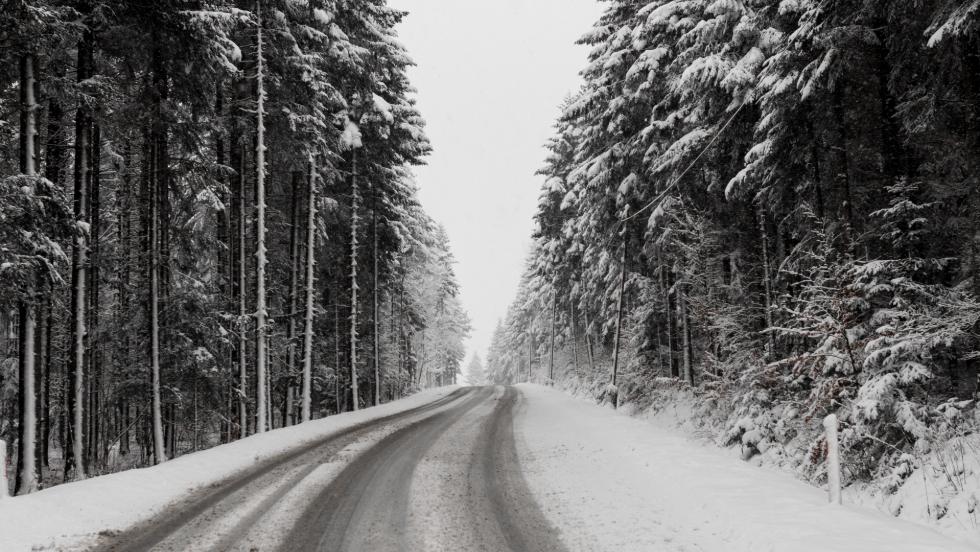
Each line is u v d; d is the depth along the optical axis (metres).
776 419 11.70
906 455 7.67
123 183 17.81
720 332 17.03
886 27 10.78
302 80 17.95
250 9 17.05
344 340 28.53
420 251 36.78
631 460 10.09
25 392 10.18
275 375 22.64
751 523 5.89
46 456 14.08
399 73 25.06
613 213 24.08
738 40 15.21
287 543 6.10
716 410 15.70
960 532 6.14
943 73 10.00
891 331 8.81
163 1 12.26
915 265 9.63
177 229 17.58
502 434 15.03
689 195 19.42
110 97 12.06
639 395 22.80
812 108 13.12
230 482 9.21
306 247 21.11
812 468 9.36
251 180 19.72
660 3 19.47
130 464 17.91
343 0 20.22
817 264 12.94
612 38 21.72
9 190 9.09
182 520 7.00
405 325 40.50
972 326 8.61
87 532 6.42
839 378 9.56
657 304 23.16
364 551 5.85
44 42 10.23
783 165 14.55
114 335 15.61
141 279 15.48
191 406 17.86
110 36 12.69
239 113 17.95
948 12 8.73
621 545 5.93
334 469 10.21
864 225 12.25
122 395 15.10
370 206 27.12
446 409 23.09
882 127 11.61
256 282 17.75
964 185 10.19
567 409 22.14
